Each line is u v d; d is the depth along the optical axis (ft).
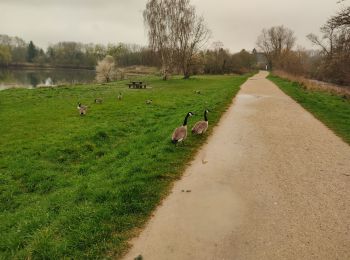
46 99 90.43
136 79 180.45
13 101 86.07
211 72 257.55
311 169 32.65
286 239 20.70
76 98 92.84
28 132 53.36
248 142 41.98
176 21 159.43
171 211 24.39
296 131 48.03
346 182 29.48
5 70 371.56
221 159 35.55
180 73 221.46
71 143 45.60
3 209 28.71
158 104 77.77
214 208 24.76
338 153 37.81
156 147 39.11
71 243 20.31
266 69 358.84
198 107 66.13
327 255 19.11
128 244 20.47
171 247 20.11
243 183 29.27
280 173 31.58
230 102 75.20
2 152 43.16
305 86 107.14
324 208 24.62
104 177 31.53
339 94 89.71
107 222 22.76
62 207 25.71
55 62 471.62
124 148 41.22
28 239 21.54
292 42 317.63
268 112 62.90
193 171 32.17
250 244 20.26
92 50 371.56
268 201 25.82
